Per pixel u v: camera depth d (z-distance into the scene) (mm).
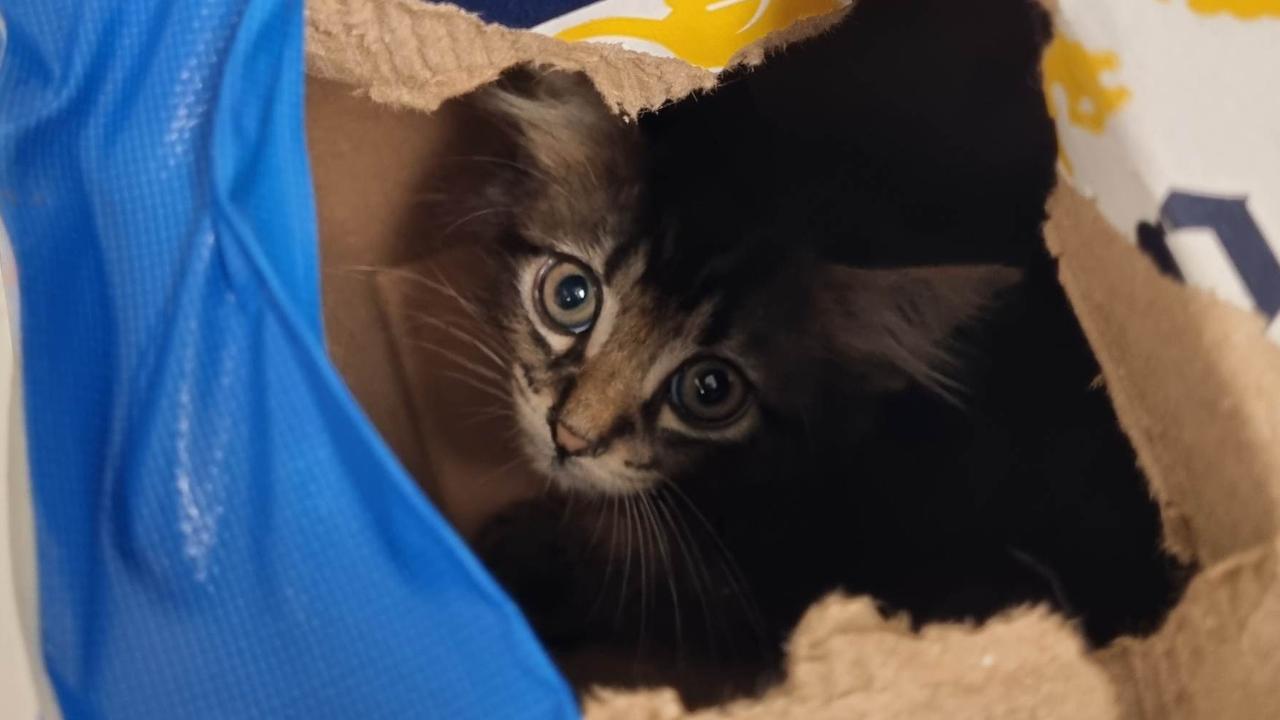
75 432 272
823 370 319
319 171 324
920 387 310
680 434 330
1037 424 301
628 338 336
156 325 271
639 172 338
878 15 324
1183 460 289
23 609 271
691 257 335
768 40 333
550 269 335
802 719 289
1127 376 296
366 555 265
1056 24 298
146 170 275
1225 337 283
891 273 318
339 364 315
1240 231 284
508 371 328
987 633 289
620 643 299
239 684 265
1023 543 295
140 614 267
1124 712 283
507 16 328
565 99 336
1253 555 280
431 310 323
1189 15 287
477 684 263
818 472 312
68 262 275
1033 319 305
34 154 278
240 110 274
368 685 263
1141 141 290
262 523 266
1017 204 309
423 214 327
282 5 282
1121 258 295
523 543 313
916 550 299
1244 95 285
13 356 276
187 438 267
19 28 281
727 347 331
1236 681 281
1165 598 285
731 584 302
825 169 327
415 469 315
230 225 266
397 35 325
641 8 331
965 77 314
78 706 266
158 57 279
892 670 289
